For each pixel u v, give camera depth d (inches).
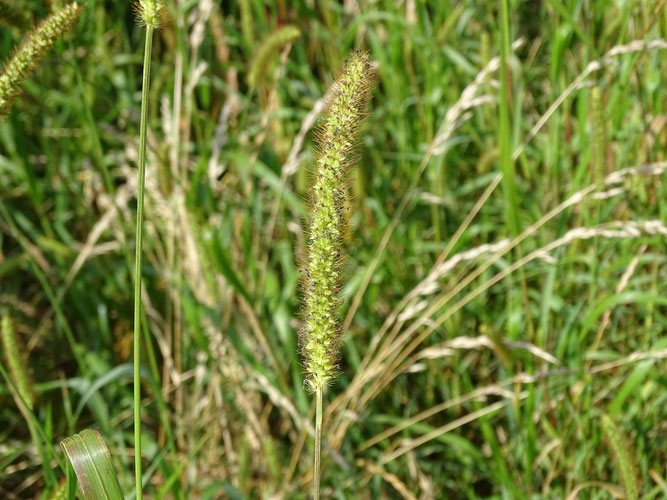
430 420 18.9
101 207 21.9
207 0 18.7
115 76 21.4
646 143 17.6
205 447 17.8
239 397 17.4
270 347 17.2
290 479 16.8
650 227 14.8
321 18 24.1
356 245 19.4
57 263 20.3
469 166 22.5
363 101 8.1
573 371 14.9
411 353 19.3
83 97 13.6
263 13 21.5
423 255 20.9
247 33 20.4
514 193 14.9
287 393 17.1
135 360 8.2
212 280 16.3
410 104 21.6
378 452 17.8
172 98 20.8
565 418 16.6
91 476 8.6
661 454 16.6
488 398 19.3
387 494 17.8
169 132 18.7
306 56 24.3
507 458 17.6
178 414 17.4
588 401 15.2
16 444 18.1
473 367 19.7
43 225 19.5
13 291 20.9
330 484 17.0
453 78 22.0
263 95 22.2
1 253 21.0
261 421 18.3
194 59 18.9
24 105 19.8
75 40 19.8
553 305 16.5
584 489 15.2
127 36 23.1
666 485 14.4
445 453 18.1
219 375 17.1
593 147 15.1
